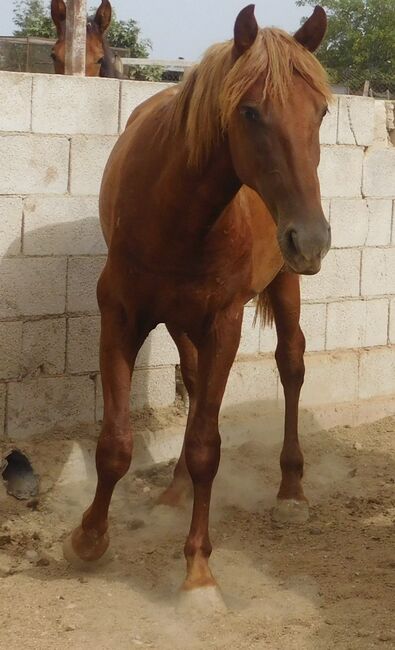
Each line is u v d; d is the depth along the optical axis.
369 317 6.73
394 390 6.90
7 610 3.54
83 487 5.16
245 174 3.31
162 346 5.75
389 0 21.00
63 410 5.40
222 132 3.38
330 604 3.72
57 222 5.26
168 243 3.56
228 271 3.67
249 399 6.17
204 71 3.39
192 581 3.65
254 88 3.17
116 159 4.10
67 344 5.36
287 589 3.89
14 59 12.90
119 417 3.76
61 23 8.41
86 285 5.39
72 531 4.12
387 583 3.96
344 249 6.51
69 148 5.27
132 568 4.04
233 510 5.00
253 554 4.34
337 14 21.31
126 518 4.75
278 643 3.34
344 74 20.59
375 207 6.61
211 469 3.76
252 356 6.19
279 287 5.04
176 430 5.70
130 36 16.88
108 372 3.78
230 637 3.38
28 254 5.18
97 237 5.40
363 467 5.82
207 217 3.51
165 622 3.50
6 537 4.34
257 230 4.27
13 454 5.17
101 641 3.31
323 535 4.66
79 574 3.96
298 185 3.11
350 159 6.42
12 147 5.08
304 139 3.14
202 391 3.78
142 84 5.47
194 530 3.77
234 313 3.77
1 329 5.13
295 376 5.12
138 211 3.62
